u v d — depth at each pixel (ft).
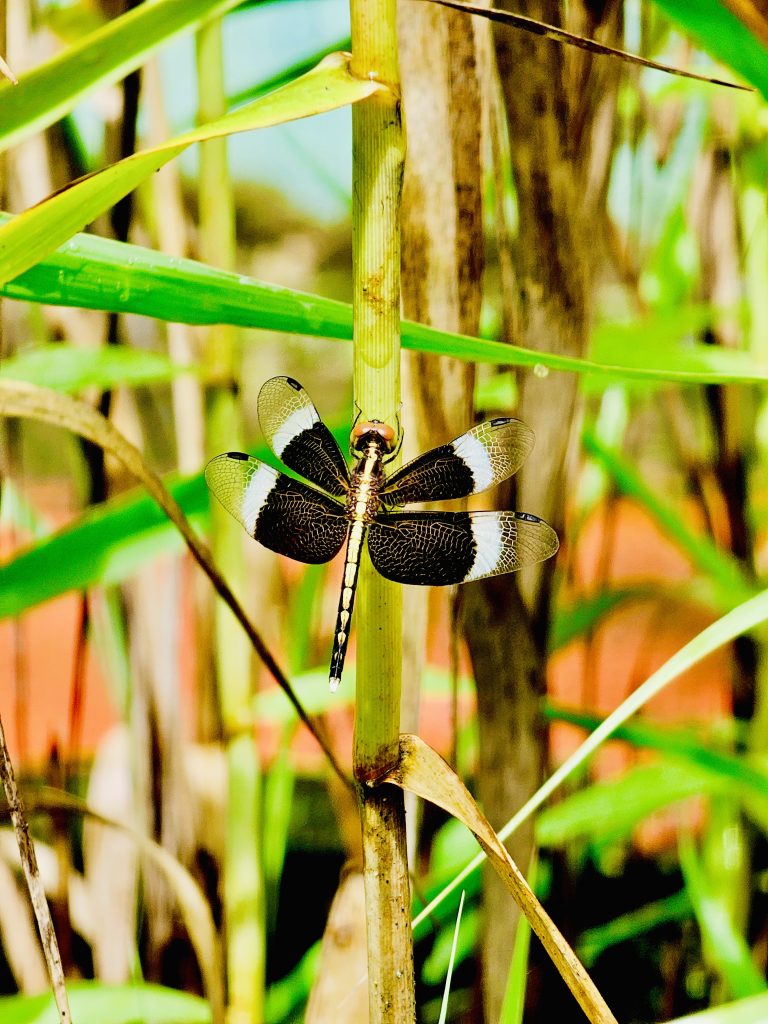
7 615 0.81
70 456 0.93
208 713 0.94
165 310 0.68
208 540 0.90
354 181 0.65
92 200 0.64
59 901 0.93
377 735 0.67
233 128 0.63
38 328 0.95
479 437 0.78
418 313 0.76
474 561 0.77
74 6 0.88
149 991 0.87
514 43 0.76
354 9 0.64
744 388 0.98
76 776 0.93
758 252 0.95
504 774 0.80
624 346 0.93
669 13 0.69
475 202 0.76
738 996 0.90
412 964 0.68
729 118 0.97
